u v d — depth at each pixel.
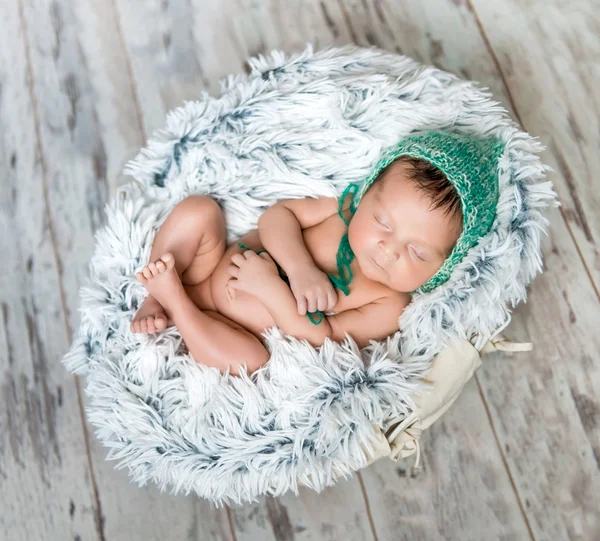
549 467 1.31
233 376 1.10
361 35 1.55
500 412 1.34
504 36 1.55
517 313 1.39
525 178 1.11
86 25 1.55
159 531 1.27
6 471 1.30
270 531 1.27
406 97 1.20
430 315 1.09
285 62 1.23
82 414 1.34
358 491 1.29
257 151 1.19
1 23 1.55
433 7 1.57
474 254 1.09
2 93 1.51
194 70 1.53
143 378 1.09
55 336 1.38
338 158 1.22
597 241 1.42
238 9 1.56
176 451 1.06
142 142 1.49
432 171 1.08
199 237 1.14
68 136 1.49
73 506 1.29
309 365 1.08
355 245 1.13
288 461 1.05
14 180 1.46
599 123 1.50
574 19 1.56
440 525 1.28
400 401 1.07
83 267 1.42
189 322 1.09
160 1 1.56
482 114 1.20
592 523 1.28
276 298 1.12
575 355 1.37
